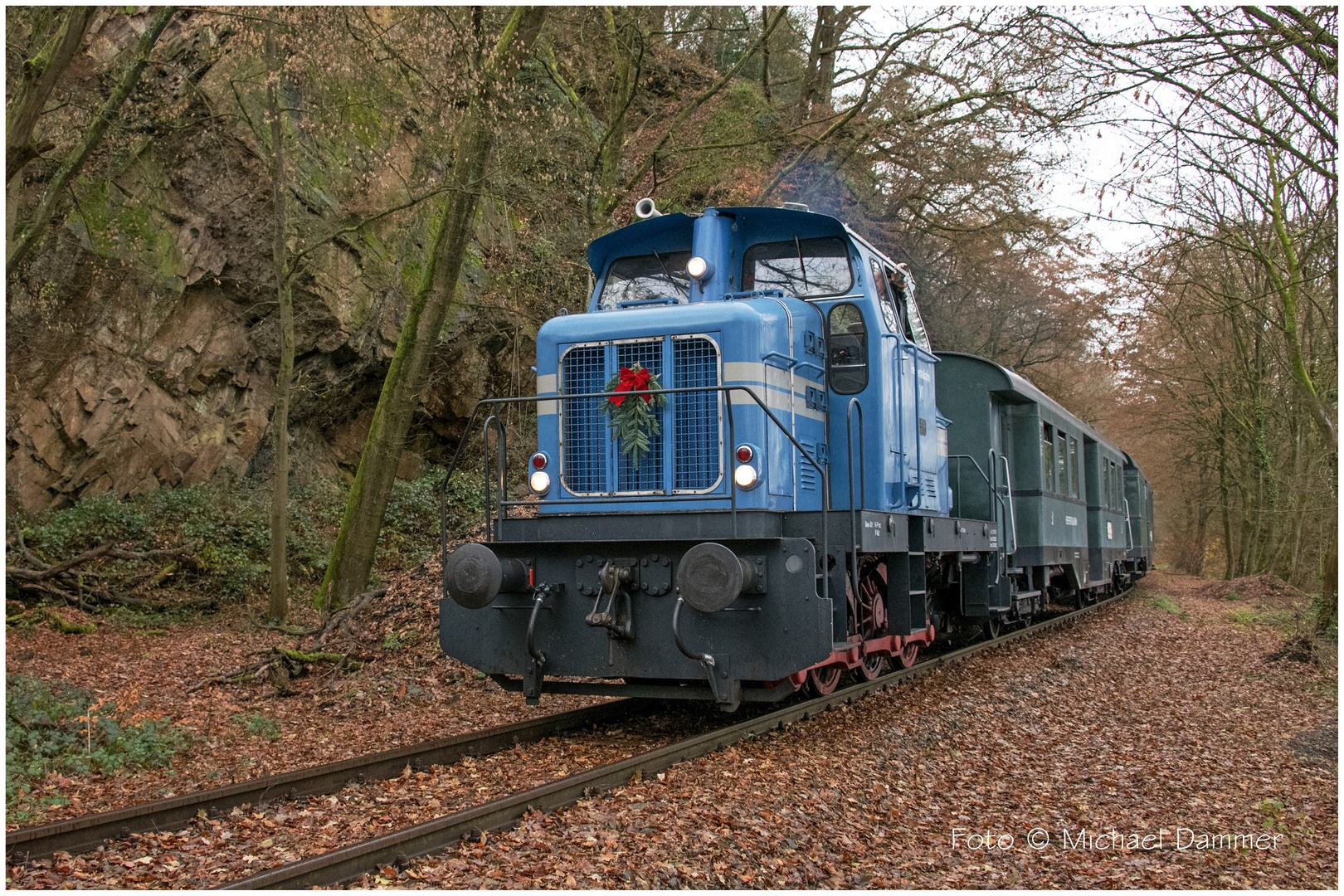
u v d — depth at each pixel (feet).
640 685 22.40
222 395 49.98
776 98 73.46
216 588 44.91
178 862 14.08
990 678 30.19
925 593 28.84
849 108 60.80
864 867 14.92
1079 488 53.47
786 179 60.85
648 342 22.86
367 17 44.11
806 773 19.03
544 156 59.98
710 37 82.99
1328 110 29.40
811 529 22.34
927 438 29.30
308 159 51.85
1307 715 28.27
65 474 43.57
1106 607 57.88
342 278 53.01
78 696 24.99
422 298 35.76
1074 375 103.09
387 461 35.47
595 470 23.22
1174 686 32.07
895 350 26.32
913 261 72.33
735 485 21.31
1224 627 51.78
